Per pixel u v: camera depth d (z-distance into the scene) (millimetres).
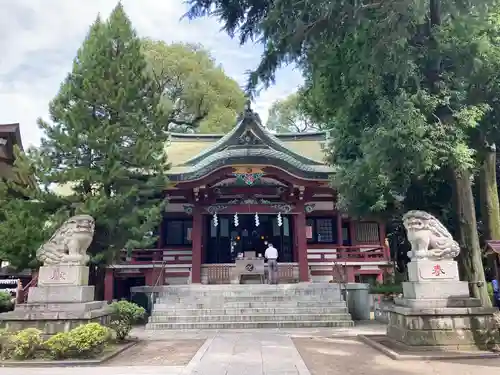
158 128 15820
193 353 9234
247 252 21281
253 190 21312
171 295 16594
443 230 9906
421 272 9602
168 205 22781
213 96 35438
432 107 9805
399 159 10023
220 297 16312
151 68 27500
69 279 9844
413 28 10094
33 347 8266
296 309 15234
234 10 11734
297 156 21188
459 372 7090
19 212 13078
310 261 21938
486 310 9125
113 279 19359
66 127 14125
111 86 14250
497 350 8797
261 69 10445
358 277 21797
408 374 7031
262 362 8000
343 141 14445
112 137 13828
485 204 14008
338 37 9984
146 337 12125
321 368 7590
